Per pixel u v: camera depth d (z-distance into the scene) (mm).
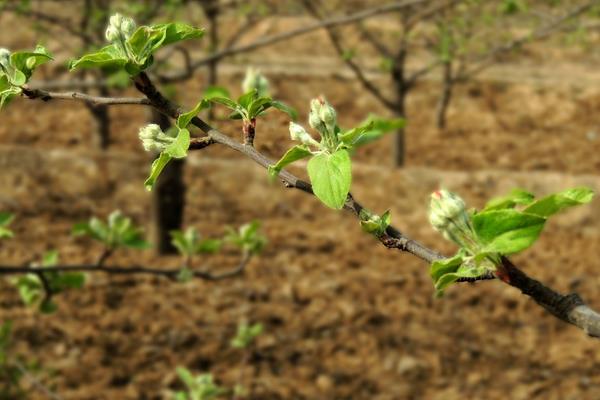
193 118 1844
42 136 14234
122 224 4383
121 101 1818
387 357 7906
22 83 1859
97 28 9023
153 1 8820
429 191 11281
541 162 13891
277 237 10258
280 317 8531
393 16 17609
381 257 9789
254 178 11281
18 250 9773
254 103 1825
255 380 7531
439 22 10039
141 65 1770
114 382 7387
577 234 10445
